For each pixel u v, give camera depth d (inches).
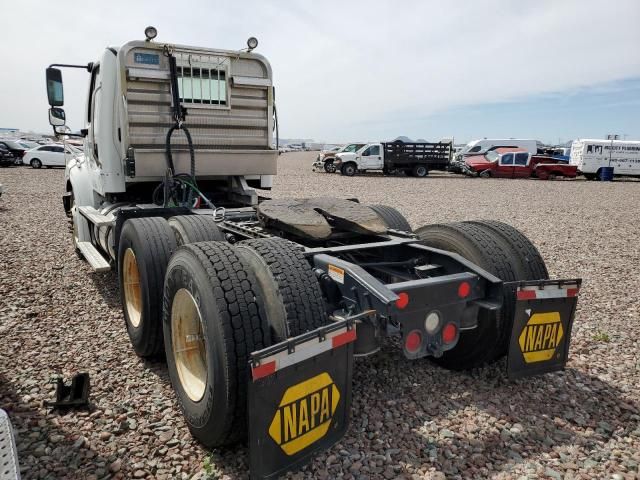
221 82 219.8
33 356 155.9
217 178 236.5
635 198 773.9
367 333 107.0
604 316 201.8
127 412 124.1
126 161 203.2
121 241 162.4
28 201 559.8
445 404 129.8
